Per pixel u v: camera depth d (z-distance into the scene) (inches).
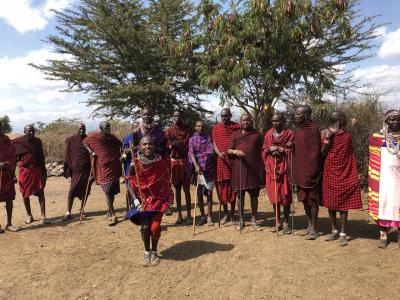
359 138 387.9
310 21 322.0
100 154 293.6
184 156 295.3
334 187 225.1
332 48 418.6
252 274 194.5
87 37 525.7
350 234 246.4
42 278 198.2
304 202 239.6
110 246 241.1
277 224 249.4
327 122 368.5
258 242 237.1
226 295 177.0
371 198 222.8
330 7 315.9
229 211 323.3
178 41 381.7
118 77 543.2
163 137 268.7
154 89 495.2
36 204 374.9
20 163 296.0
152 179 206.5
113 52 535.2
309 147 231.5
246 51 318.3
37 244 246.5
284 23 313.6
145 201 206.5
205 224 284.5
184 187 293.0
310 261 204.5
